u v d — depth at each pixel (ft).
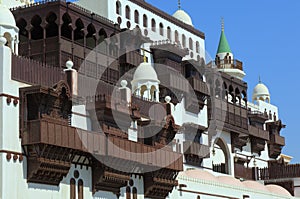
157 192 242.78
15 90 186.91
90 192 211.41
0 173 179.52
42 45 233.96
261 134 370.53
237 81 353.31
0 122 181.47
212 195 281.54
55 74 204.03
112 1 283.79
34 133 185.26
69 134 194.29
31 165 187.42
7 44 210.59
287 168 365.61
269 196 331.16
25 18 238.89
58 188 197.57
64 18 238.07
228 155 340.18
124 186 225.35
